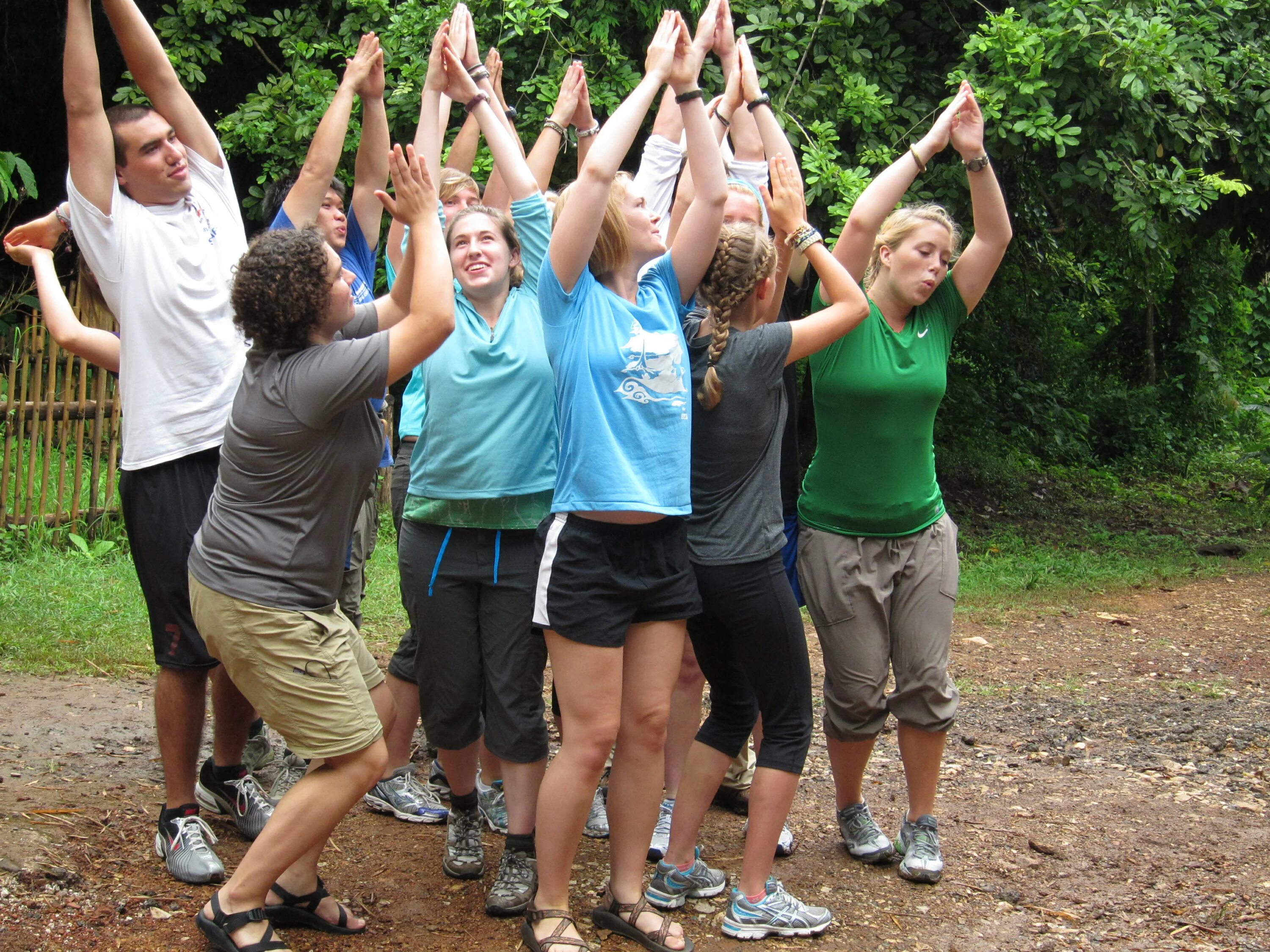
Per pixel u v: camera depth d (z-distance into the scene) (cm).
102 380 805
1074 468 1517
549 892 307
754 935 321
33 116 1167
